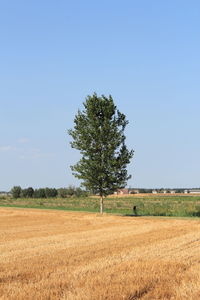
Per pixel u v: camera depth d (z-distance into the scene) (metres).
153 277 14.60
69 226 40.44
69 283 13.78
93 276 14.90
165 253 20.98
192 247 23.39
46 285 13.51
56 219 49.97
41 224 43.19
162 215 58.03
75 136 51.09
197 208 59.22
